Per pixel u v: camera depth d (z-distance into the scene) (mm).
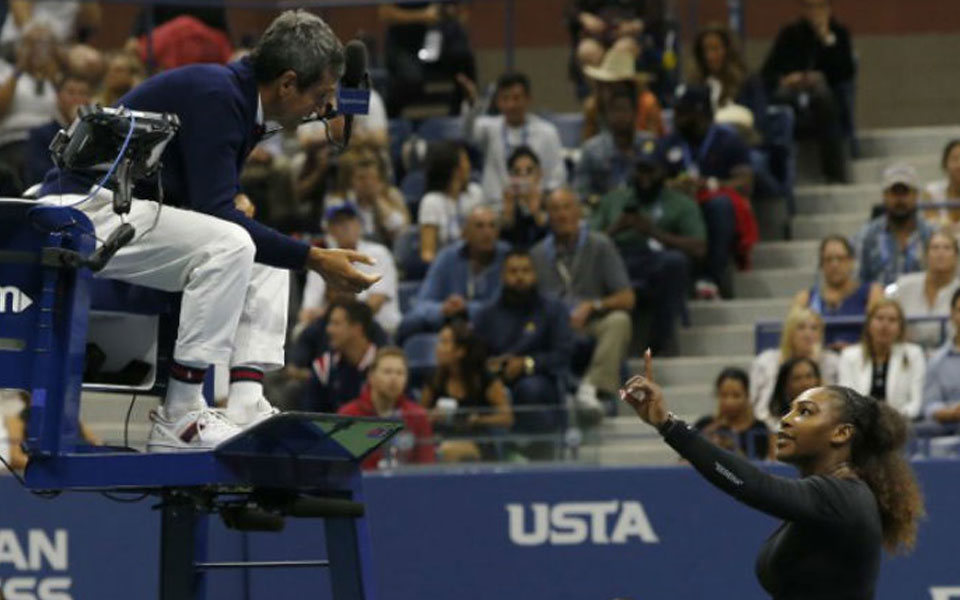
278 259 16750
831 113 38906
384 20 42438
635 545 25781
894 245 32750
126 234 15695
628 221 34750
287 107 16922
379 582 26281
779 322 32406
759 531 25453
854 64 40625
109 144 15938
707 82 38750
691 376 33750
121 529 26578
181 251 16328
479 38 47656
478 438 27312
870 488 17781
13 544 26922
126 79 38938
